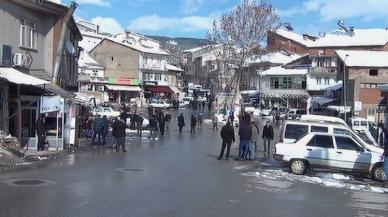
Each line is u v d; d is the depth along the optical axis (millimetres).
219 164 22453
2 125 23562
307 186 16375
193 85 136625
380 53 66688
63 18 29031
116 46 104188
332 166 19453
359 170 19281
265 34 73438
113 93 99125
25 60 25031
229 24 73562
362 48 87625
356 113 62594
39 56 28062
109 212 10852
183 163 22047
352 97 64062
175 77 122250
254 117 81188
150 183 15438
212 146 32938
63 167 18656
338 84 75188
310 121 23625
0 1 23672
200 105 105000
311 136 19906
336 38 91688
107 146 29906
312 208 12422
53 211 10688
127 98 101812
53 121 26125
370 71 63594
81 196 12602
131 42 109875
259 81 98625
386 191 15969
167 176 17312
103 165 19938
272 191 14977
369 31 91875
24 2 25297
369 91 63156
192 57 151125
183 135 43812
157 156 24891
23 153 21719
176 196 13258
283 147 19859
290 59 103375
